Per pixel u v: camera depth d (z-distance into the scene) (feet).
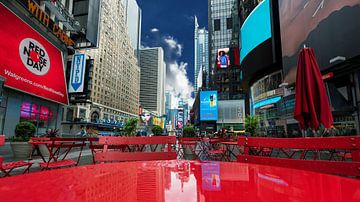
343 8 45.93
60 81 59.11
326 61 51.67
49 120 56.54
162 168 4.21
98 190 2.55
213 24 270.26
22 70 44.50
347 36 44.57
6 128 42.80
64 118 134.00
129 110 342.44
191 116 361.71
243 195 2.36
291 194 2.42
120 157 6.36
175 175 3.54
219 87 232.73
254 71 121.60
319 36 55.31
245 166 4.44
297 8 69.97
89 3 71.67
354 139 4.76
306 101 16.57
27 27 46.85
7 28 41.09
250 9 143.13
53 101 55.62
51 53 56.03
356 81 50.08
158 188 2.68
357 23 42.01
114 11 295.69
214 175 3.55
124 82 325.01
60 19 64.23
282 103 98.07
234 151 35.94
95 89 235.81
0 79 31.35
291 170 4.01
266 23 113.80
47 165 12.98
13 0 43.19
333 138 5.04
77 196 2.27
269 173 3.71
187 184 2.90
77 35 70.64
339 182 3.04
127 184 2.89
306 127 17.30
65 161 14.34
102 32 257.75
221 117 212.64
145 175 3.52
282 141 5.65
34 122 50.93
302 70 17.44
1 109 41.96
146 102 527.81
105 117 255.70
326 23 52.08
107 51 269.64
